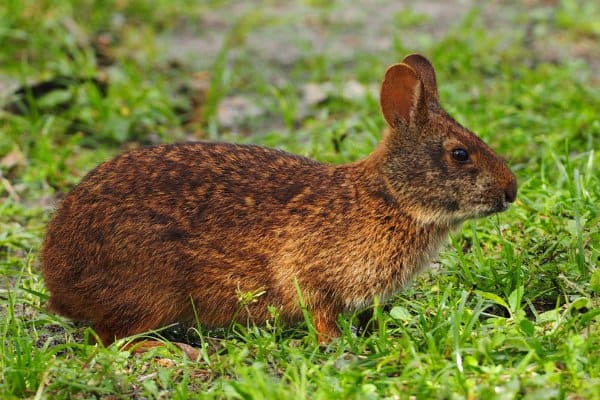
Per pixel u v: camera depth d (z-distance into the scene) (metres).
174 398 9.15
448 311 10.20
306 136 16.72
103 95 18.31
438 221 10.62
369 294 10.62
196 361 9.96
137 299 10.59
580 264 11.04
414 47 21.38
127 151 11.15
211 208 10.61
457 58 19.41
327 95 18.36
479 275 11.16
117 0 23.06
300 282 10.55
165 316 10.69
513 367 9.28
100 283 10.62
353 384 8.88
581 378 8.98
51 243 10.84
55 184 15.27
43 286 11.95
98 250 10.55
